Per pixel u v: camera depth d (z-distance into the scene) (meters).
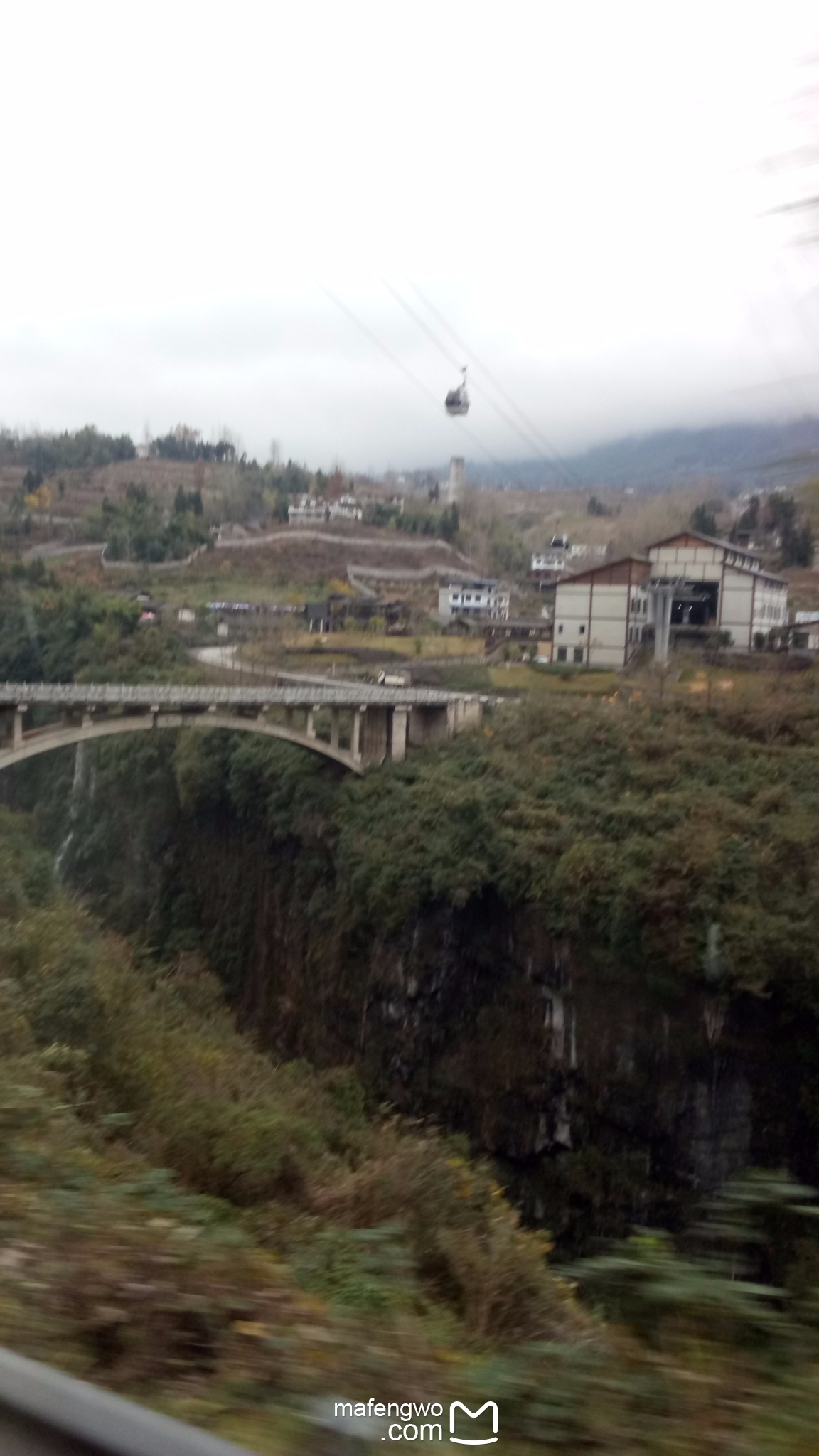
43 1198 4.73
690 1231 3.59
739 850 25.94
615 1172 26.95
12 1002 10.56
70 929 17.91
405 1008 32.09
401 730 38.50
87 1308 3.54
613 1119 27.20
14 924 16.34
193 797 45.00
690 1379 3.04
